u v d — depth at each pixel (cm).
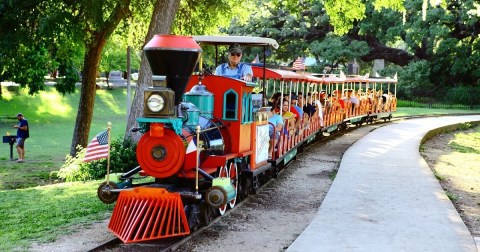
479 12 4794
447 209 1088
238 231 948
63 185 1502
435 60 5219
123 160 1677
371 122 3603
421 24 4759
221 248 848
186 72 916
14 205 1211
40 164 2267
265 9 4950
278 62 5569
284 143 1552
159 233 859
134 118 1783
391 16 4778
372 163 1697
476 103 5225
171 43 898
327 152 2098
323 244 838
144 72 1791
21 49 2170
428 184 1355
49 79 5409
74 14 2091
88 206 1148
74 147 2303
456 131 3450
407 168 1612
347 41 5062
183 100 1024
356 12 2412
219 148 1016
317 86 2552
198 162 914
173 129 892
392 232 915
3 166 2205
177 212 868
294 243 842
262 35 5019
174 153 887
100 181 1558
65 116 4391
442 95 5328
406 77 5212
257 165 1240
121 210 886
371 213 1043
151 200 874
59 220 1014
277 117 1462
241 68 1229
